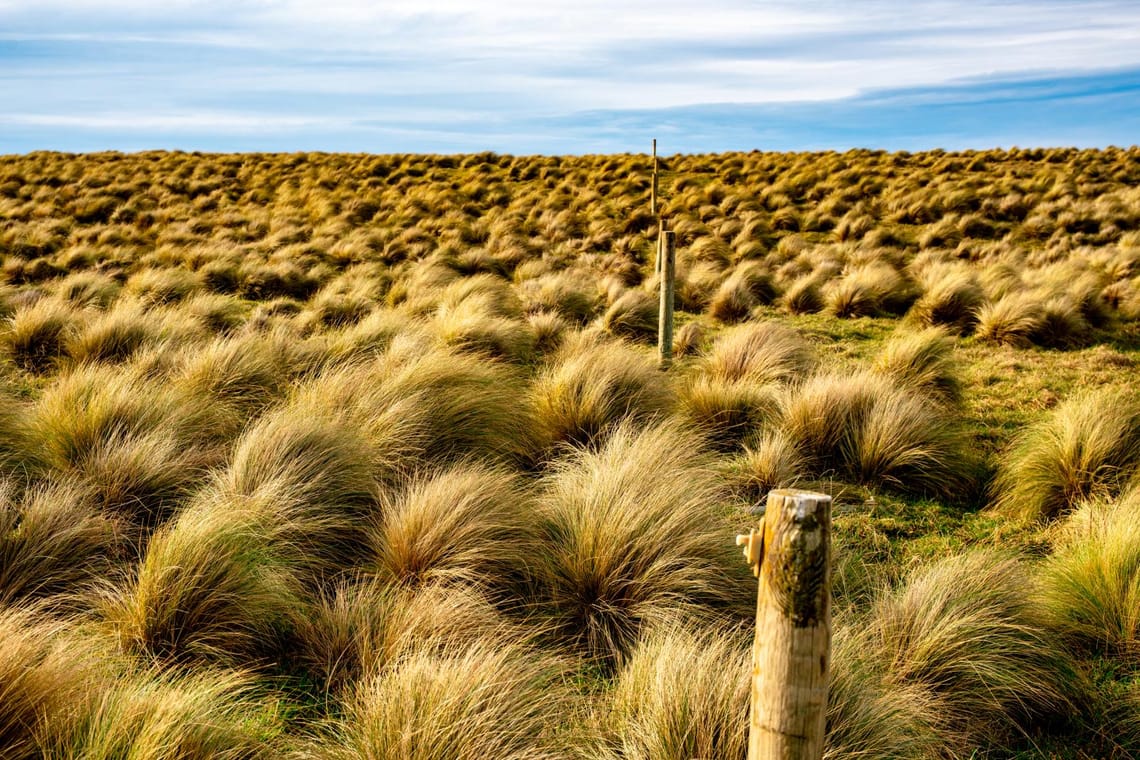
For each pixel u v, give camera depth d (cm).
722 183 2908
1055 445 622
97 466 548
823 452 698
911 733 335
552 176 3111
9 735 281
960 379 927
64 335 987
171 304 1286
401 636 376
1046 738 365
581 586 450
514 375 897
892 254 1858
